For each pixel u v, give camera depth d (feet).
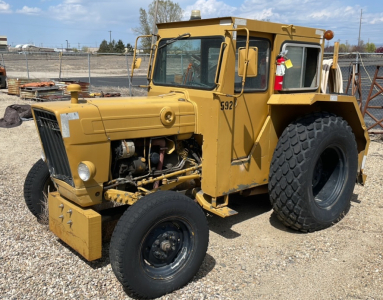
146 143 12.20
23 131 30.45
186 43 13.37
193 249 10.94
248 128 13.44
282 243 13.47
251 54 11.46
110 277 11.19
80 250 10.82
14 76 77.77
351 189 15.44
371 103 36.65
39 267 11.52
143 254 10.37
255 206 16.80
